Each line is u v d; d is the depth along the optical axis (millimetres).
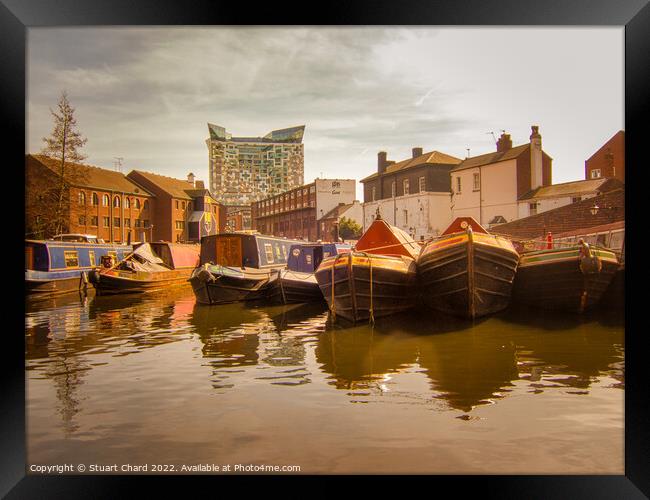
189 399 8422
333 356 11070
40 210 32250
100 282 23984
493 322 14328
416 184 41312
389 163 47562
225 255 23078
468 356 10805
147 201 48906
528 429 7164
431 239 14992
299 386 9016
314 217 53906
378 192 46594
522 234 24391
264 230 55312
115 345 12641
